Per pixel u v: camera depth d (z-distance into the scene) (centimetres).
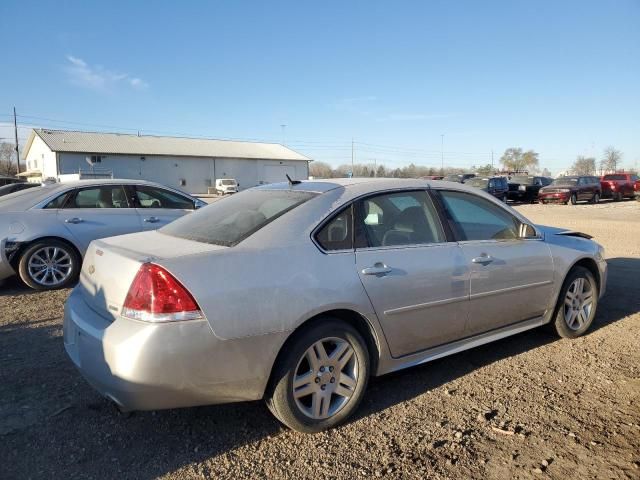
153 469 287
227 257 298
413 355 371
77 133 6325
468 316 396
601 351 461
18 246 671
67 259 707
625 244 1110
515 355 454
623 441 312
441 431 326
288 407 309
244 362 291
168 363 271
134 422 338
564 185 2789
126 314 283
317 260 322
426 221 389
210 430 329
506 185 2878
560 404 360
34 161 6669
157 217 777
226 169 6869
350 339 330
